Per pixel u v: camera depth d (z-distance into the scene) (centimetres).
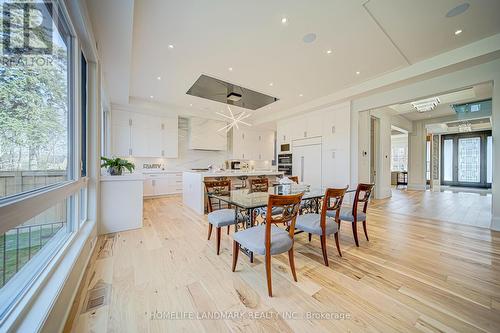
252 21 236
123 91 427
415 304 145
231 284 169
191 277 179
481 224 339
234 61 329
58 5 149
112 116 517
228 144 771
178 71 364
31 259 121
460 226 329
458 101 566
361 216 256
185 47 289
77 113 191
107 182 288
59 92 155
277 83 420
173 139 618
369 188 262
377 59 324
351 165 481
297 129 615
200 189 399
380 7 217
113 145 519
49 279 121
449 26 249
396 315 134
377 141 590
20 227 108
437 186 886
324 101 500
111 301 146
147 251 231
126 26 223
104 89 385
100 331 119
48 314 95
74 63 187
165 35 261
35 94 116
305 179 588
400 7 217
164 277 178
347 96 450
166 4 209
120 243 253
